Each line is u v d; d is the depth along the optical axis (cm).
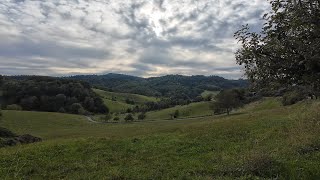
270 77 740
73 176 1188
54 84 14725
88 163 1399
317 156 1120
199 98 14975
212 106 10094
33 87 14025
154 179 1091
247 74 771
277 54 716
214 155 1430
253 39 741
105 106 15138
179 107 13488
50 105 13712
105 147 1748
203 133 2127
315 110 2081
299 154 1176
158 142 1869
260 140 1666
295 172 967
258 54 731
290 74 727
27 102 13425
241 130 2117
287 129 1880
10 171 1280
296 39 691
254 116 3438
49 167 1344
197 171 1152
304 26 685
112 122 11275
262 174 998
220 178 1005
